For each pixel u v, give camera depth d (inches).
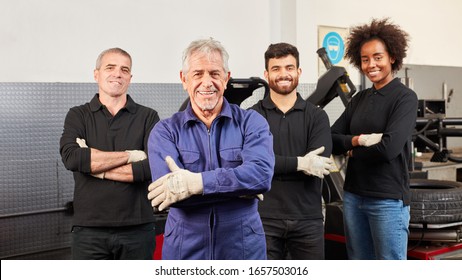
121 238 93.9
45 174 136.6
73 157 91.9
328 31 198.7
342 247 125.6
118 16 148.9
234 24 174.7
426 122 157.8
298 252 96.7
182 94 161.3
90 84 143.4
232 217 70.9
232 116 74.4
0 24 131.0
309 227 95.2
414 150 186.4
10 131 132.0
